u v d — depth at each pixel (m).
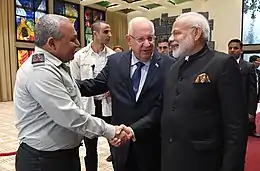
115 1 11.04
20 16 9.97
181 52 1.46
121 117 1.78
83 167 3.20
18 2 9.87
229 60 1.36
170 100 1.53
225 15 10.81
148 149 1.76
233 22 10.63
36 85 1.29
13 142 4.43
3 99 9.59
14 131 5.18
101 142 4.41
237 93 1.34
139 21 1.68
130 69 1.79
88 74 2.66
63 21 1.36
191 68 1.46
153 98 1.74
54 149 1.39
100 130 1.42
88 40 12.32
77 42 1.44
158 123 1.75
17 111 1.40
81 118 1.34
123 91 1.78
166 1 11.20
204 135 1.39
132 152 1.76
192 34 1.42
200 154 1.40
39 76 1.29
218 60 1.38
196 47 1.45
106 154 3.79
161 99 1.74
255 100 3.81
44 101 1.29
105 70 1.95
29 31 10.31
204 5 11.30
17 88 1.39
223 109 1.35
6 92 9.66
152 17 12.91
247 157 3.51
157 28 12.68
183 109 1.44
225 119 1.35
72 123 1.32
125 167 1.79
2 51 9.51
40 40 1.34
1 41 9.46
